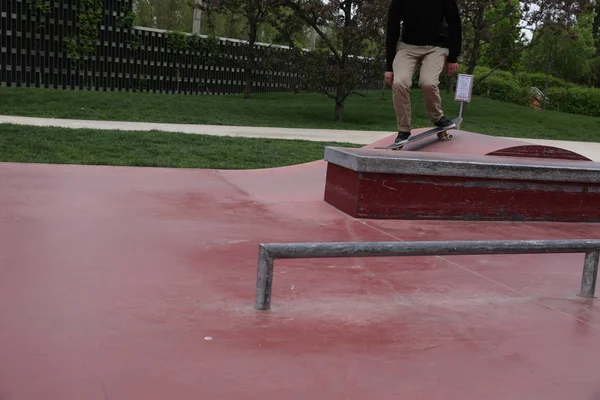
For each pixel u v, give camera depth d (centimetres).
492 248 318
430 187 538
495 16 3534
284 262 383
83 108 1833
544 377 245
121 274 336
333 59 2269
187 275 343
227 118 1953
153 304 294
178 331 264
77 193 548
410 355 256
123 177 643
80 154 815
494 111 2791
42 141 909
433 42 630
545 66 4606
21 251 364
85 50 2553
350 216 535
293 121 2092
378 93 3425
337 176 565
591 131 2367
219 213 515
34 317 266
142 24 3866
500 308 326
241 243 423
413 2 614
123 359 233
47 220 445
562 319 316
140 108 1967
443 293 345
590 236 528
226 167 828
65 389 207
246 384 221
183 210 514
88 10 2531
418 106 2728
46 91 2175
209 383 219
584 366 258
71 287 309
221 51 3075
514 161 582
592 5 2528
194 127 1548
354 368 240
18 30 2389
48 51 2478
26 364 222
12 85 2403
